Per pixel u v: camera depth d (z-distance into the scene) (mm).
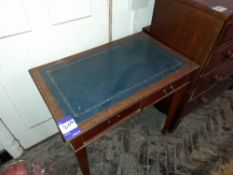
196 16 972
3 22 833
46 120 1351
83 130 731
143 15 1368
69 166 1334
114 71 995
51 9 929
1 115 1111
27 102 1170
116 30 1299
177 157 1393
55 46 1072
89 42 1208
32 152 1410
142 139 1498
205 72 1141
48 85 906
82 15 1053
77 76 959
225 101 1821
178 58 1085
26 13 871
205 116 1685
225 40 1011
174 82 991
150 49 1158
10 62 964
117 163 1348
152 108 1726
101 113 790
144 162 1357
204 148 1452
